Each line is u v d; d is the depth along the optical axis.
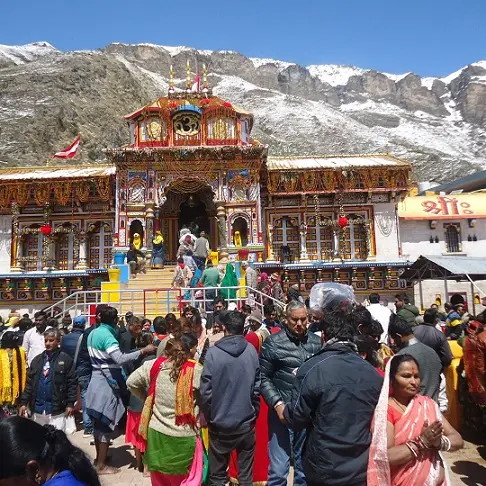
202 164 27.72
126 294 22.06
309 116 142.38
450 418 10.22
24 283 29.12
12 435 2.70
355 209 30.05
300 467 6.17
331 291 8.14
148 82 136.12
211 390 6.00
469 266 18.98
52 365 8.38
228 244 27.39
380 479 3.92
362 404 4.33
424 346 6.76
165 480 5.77
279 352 6.29
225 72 189.38
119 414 8.16
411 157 125.25
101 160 86.12
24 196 29.36
